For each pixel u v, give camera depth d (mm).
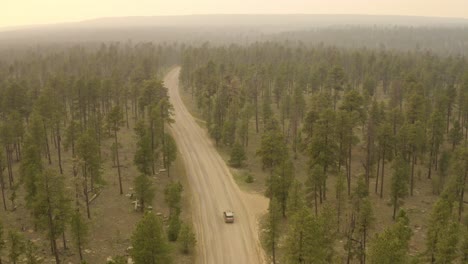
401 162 65750
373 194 72625
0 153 63844
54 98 95188
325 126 66250
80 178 63625
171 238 57188
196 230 60875
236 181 78875
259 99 137875
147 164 75188
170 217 60562
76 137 80500
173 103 141000
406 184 64062
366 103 109688
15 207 64375
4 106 93500
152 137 82812
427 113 94938
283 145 76812
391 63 152125
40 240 54875
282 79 128375
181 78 165875
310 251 41719
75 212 51281
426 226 61031
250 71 136875
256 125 111625
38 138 74688
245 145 99938
